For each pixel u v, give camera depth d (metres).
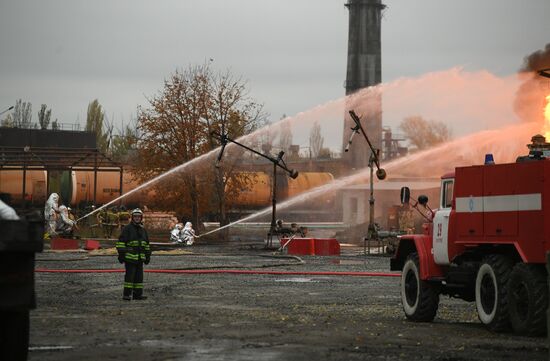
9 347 10.58
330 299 21.20
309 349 12.54
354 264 35.38
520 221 14.97
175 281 26.58
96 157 60.38
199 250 45.22
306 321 16.20
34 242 9.98
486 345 13.23
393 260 18.70
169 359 11.55
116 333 14.24
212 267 32.56
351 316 17.52
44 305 19.20
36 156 60.31
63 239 44.97
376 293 22.94
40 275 28.91
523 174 14.96
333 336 14.06
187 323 15.71
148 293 22.52
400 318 17.70
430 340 13.80
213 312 17.75
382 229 57.66
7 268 9.98
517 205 15.05
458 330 15.47
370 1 97.88
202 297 21.48
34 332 14.34
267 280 27.22
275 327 15.20
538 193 14.61
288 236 48.47
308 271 31.12
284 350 12.41
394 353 12.27
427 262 17.28
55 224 48.38
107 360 11.46
